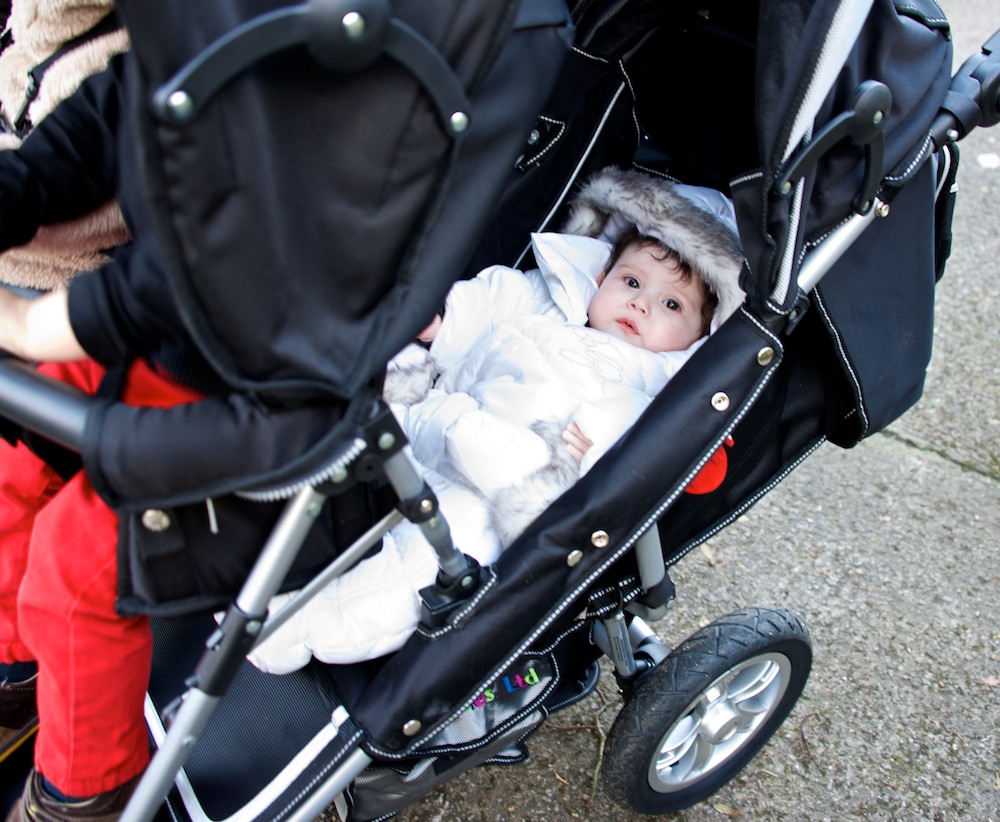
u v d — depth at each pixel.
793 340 1.64
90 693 1.36
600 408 1.64
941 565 2.55
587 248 2.05
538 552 1.37
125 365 1.16
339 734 1.40
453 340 1.97
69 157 1.17
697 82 1.90
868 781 2.10
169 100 0.83
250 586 1.14
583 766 2.11
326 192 0.97
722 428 1.41
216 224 0.91
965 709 2.24
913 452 2.84
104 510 1.28
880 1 1.32
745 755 2.01
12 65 1.31
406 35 0.91
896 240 1.58
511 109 1.08
